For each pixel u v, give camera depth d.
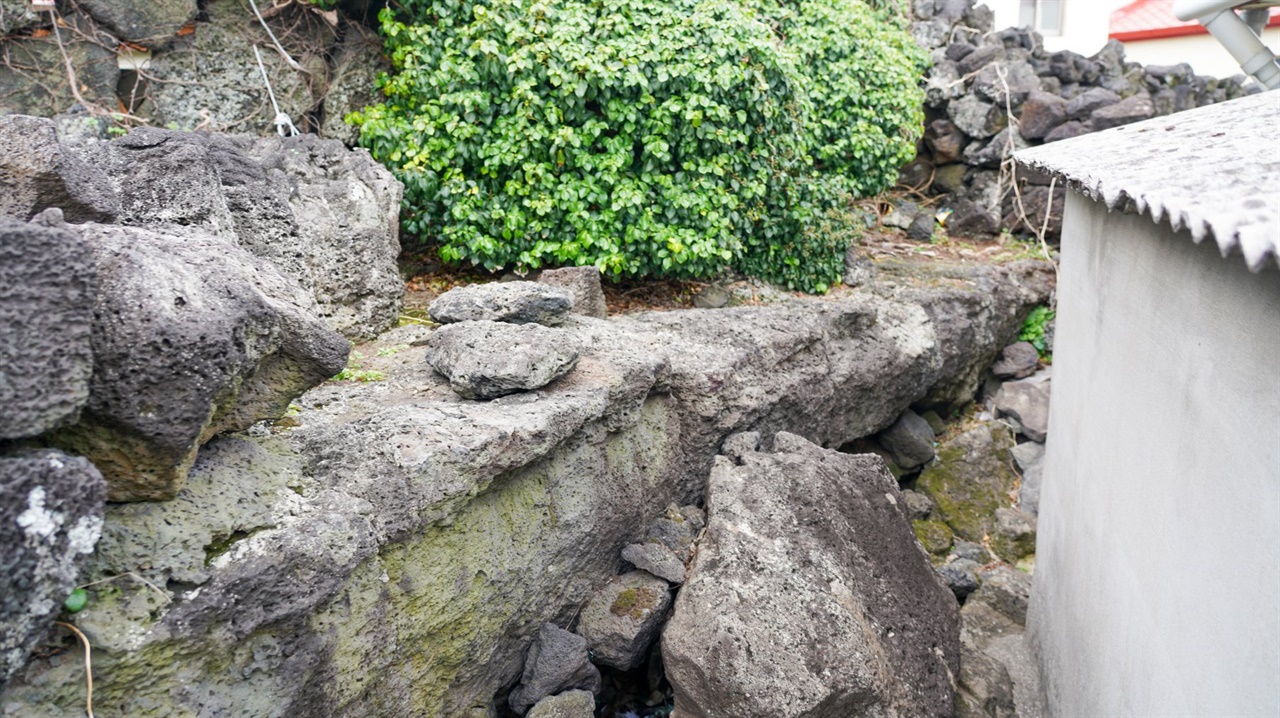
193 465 2.40
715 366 4.77
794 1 7.79
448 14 5.39
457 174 5.32
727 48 5.47
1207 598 2.30
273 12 5.61
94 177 2.67
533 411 3.42
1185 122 3.46
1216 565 2.24
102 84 5.19
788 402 5.27
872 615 3.92
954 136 9.30
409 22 5.88
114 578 2.02
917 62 9.15
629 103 5.38
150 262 2.16
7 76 4.98
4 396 1.68
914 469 6.88
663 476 4.49
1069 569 4.15
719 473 4.31
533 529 3.56
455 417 3.27
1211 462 2.30
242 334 2.25
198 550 2.18
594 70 5.13
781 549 3.88
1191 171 2.24
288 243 4.02
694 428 4.69
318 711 2.52
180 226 3.10
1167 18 12.84
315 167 4.82
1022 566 6.11
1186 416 2.53
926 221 9.07
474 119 5.27
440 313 4.27
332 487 2.71
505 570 3.39
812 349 5.59
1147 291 3.00
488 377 3.51
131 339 1.98
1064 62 9.49
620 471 4.15
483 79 5.32
